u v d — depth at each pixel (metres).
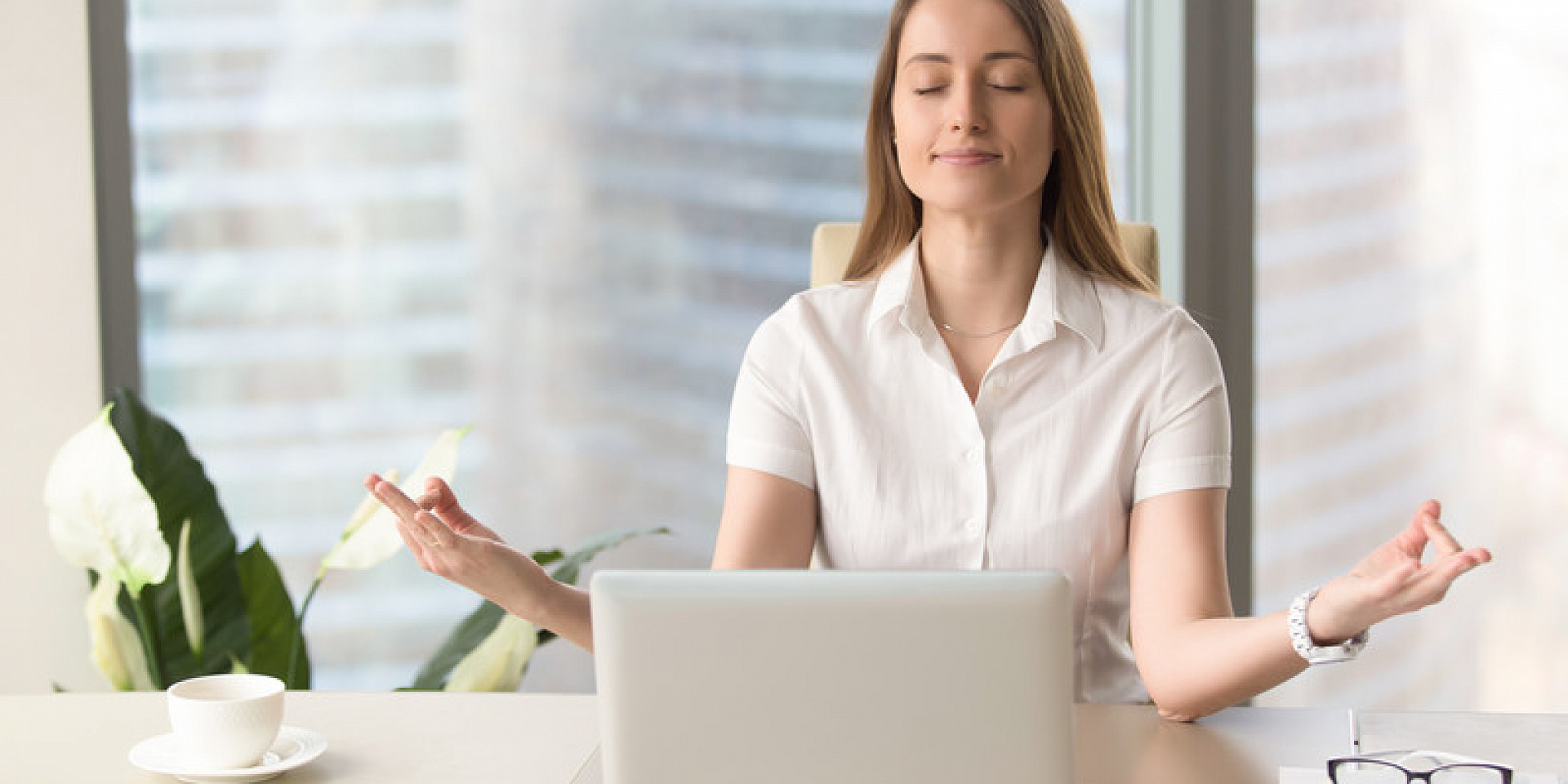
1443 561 1.19
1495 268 2.86
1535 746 1.27
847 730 0.98
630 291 2.92
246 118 2.86
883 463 1.69
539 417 2.93
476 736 1.34
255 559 2.46
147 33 2.83
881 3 2.86
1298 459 2.90
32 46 2.71
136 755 1.27
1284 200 2.84
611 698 1.00
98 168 2.78
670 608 0.98
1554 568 2.90
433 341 2.92
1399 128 2.84
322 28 2.85
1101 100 2.83
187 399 2.90
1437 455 2.89
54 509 1.80
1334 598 1.26
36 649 2.76
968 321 1.72
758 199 2.90
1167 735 1.36
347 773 1.25
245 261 2.88
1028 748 0.98
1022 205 1.70
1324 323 2.87
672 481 2.95
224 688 1.28
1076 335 1.68
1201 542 1.60
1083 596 1.66
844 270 1.97
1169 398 1.65
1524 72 2.81
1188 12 2.73
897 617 0.97
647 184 2.89
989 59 1.64
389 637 2.96
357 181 2.88
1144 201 2.86
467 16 2.86
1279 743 1.32
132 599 2.40
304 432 2.92
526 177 2.89
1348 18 2.81
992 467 1.67
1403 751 1.25
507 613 2.39
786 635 0.98
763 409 1.72
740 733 0.99
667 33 2.86
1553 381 2.86
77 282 2.76
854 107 2.88
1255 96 2.79
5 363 2.75
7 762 1.28
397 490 1.36
